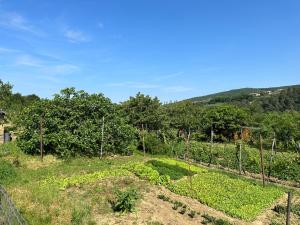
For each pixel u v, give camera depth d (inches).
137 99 1606.8
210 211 684.1
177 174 905.5
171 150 1341.0
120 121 1226.0
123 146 1210.0
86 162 1019.9
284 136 1545.3
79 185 754.8
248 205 728.3
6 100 1993.1
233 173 1072.2
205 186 828.6
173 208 663.1
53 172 863.1
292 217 698.2
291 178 1023.0
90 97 1190.9
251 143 1706.4
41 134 994.7
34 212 550.0
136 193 684.7
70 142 1062.4
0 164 810.8
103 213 602.2
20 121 1103.0
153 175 848.3
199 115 1995.6
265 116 2271.2
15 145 1071.6
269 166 1051.9
